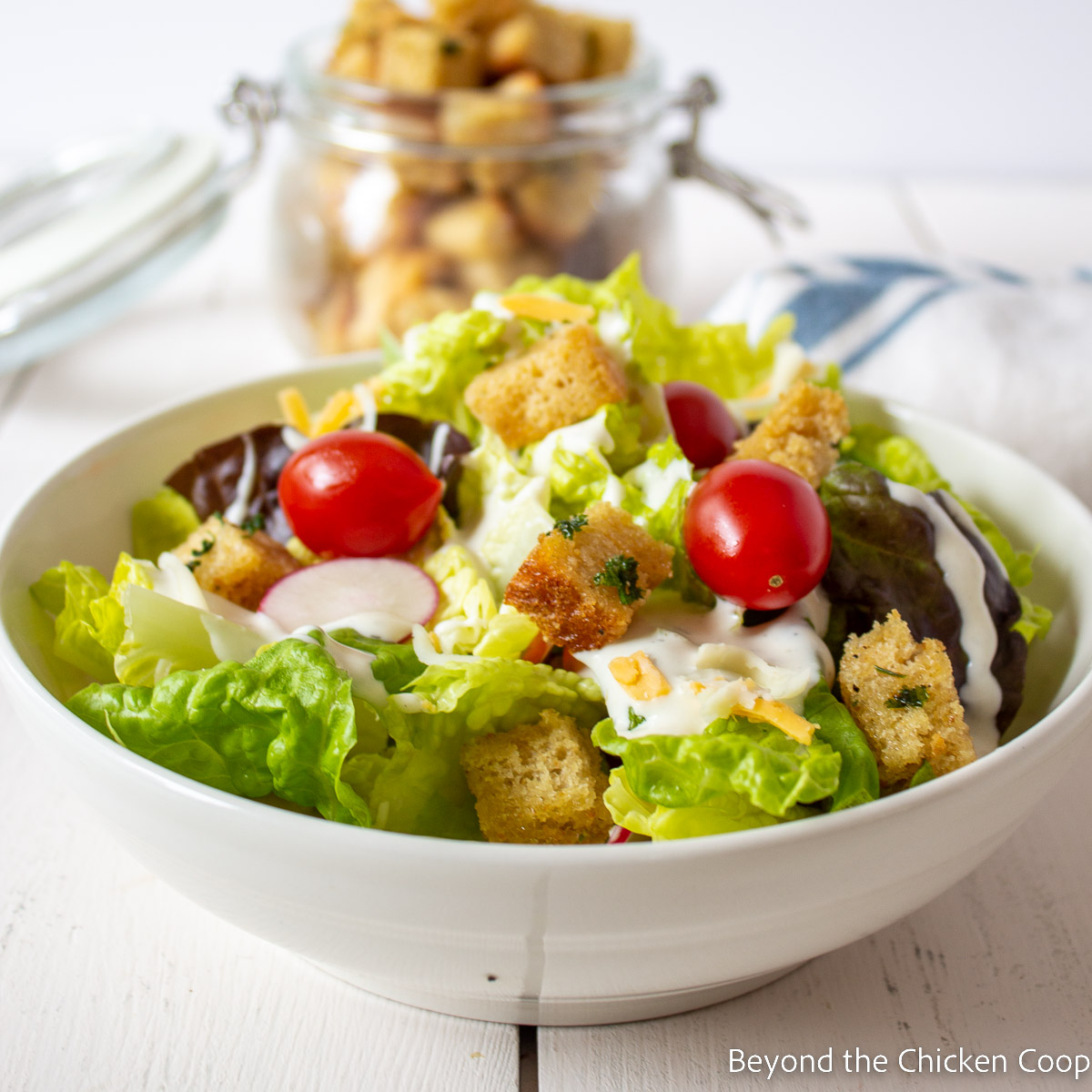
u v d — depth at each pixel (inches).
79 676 15.2
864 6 33.9
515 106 20.6
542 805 14.2
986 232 29.2
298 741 13.7
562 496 15.5
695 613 14.9
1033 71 34.2
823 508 14.7
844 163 36.1
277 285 22.3
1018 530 16.4
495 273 20.7
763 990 14.6
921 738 14.1
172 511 16.5
